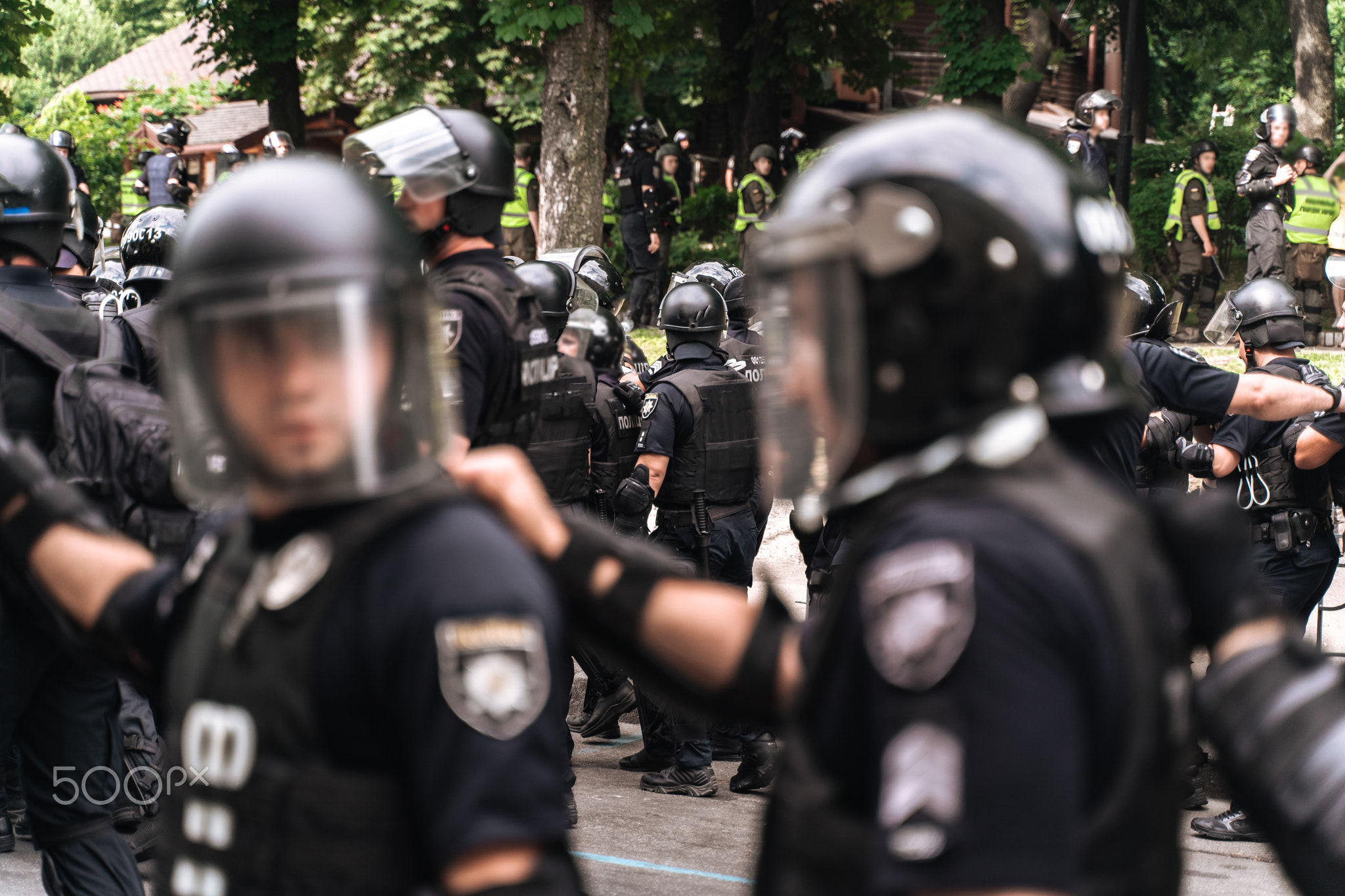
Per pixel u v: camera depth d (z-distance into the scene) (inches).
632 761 320.8
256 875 66.5
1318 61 1203.9
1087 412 63.5
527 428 182.4
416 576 65.8
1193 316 895.1
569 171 756.6
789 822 62.3
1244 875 245.1
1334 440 262.2
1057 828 53.1
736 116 1254.3
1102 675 55.9
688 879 239.3
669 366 312.7
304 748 66.5
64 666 170.1
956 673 54.6
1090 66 1952.5
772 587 83.5
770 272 66.8
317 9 1285.7
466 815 63.1
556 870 65.1
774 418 69.3
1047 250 61.3
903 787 54.7
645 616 82.7
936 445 61.9
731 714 83.1
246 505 78.0
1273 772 69.5
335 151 1720.0
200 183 1889.8
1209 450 272.5
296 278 66.4
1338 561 285.9
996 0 1019.3
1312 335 724.0
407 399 70.0
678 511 310.3
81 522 91.6
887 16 1201.4
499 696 64.2
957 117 65.7
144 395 188.2
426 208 177.8
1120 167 787.4
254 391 67.4
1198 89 1766.7
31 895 218.4
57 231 195.6
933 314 60.9
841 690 60.1
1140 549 60.3
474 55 1317.7
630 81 1504.7
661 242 920.3
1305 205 722.2
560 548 83.5
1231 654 72.3
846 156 64.9
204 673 71.1
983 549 55.9
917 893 53.9
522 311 182.7
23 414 186.5
